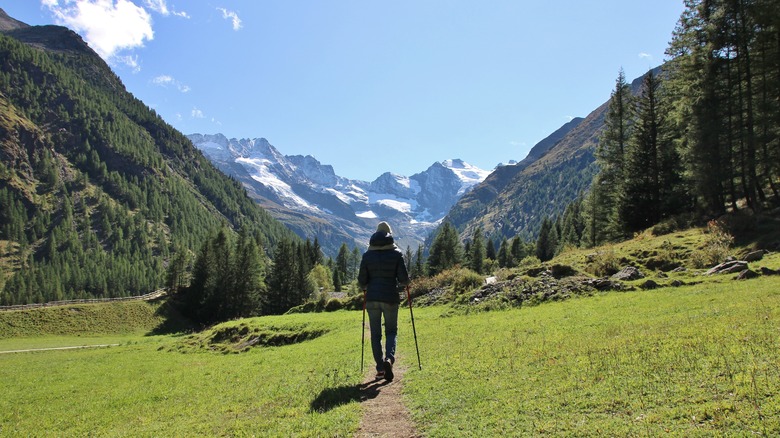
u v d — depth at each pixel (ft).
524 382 29.58
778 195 128.06
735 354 27.71
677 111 151.33
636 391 24.62
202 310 345.51
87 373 85.15
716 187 132.98
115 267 641.81
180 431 29.94
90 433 35.58
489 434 22.03
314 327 98.94
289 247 336.90
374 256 33.86
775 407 19.61
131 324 322.96
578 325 49.47
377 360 33.91
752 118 124.16
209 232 422.41
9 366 115.14
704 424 19.62
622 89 203.62
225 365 70.44
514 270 108.78
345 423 25.96
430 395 29.48
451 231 379.76
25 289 536.42
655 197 164.96
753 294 51.90
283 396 35.47
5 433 39.96
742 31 121.39
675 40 155.02
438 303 109.19
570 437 20.49
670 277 82.38
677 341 33.24
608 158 204.03
